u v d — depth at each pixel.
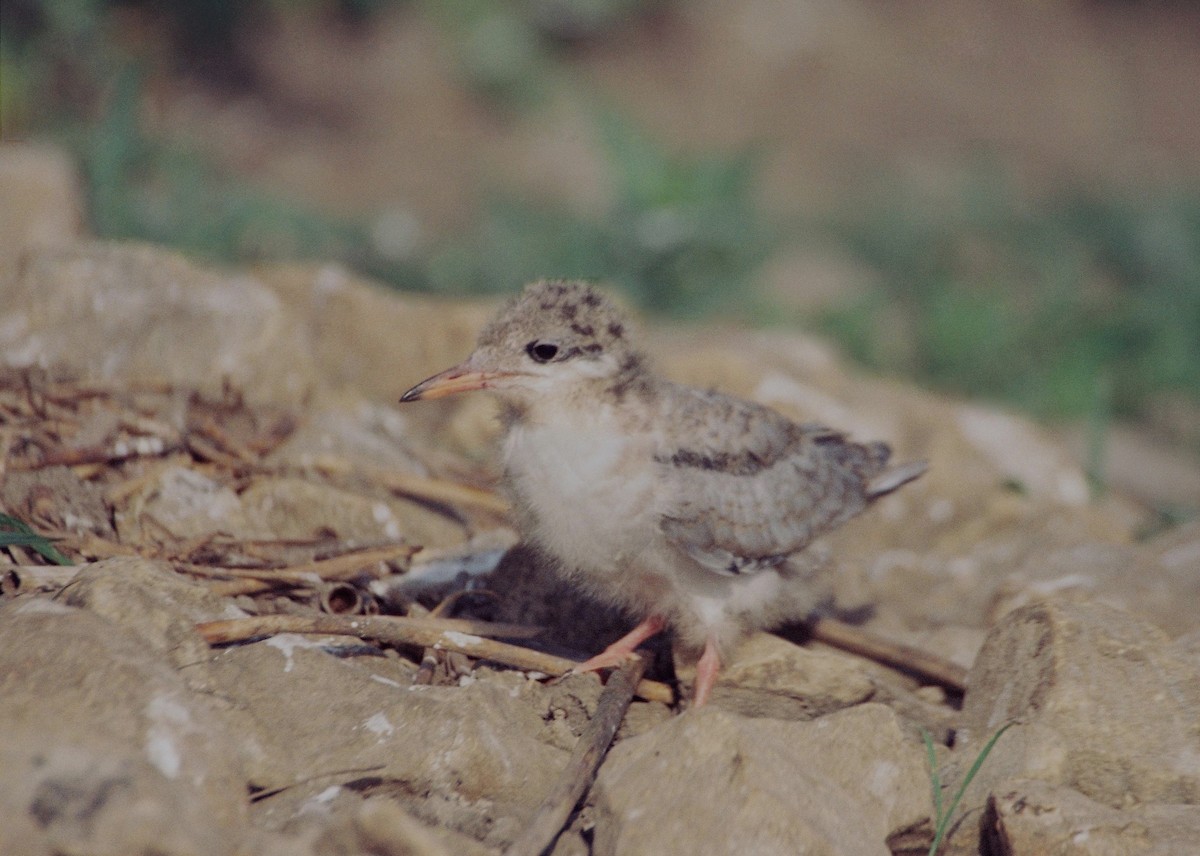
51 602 7.26
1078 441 19.31
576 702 8.52
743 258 20.23
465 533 10.64
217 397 11.25
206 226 18.61
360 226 21.16
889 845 7.67
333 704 7.60
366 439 11.42
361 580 9.41
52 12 22.42
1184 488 18.08
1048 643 8.52
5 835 5.64
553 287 9.09
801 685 8.98
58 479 9.59
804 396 13.85
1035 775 7.90
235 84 25.92
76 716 6.49
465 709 7.67
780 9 31.12
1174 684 8.39
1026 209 25.88
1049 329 21.70
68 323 11.75
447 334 13.89
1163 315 21.75
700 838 6.82
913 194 26.33
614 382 8.86
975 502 13.16
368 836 6.04
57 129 20.92
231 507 9.84
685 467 8.79
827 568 9.80
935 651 10.14
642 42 29.67
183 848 5.71
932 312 21.78
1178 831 7.47
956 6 32.88
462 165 25.72
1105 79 31.09
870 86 29.92
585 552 8.79
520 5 29.08
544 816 7.01
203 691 7.45
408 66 27.61
